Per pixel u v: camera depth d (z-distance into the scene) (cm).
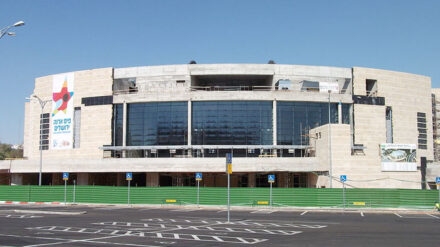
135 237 1980
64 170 6156
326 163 5319
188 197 4553
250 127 6194
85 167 6066
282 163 5600
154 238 1944
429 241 1872
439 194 3978
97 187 4881
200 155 6166
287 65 6531
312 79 6594
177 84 6562
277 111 6241
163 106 6359
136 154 6469
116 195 4794
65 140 6812
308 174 5997
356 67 6625
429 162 6906
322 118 6350
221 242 1814
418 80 7075
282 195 4316
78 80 6875
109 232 2183
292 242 1819
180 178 6306
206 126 6216
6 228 2366
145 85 6644
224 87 6694
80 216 3250
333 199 4228
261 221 2858
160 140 6278
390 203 4172
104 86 6675
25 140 8012
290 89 6425
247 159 5619
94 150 6556
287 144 6172
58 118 6931
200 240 1877
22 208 4212
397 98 6794
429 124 7081
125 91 6900
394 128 6700
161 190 4641
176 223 2692
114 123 6550
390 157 5566
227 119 6209
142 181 6812
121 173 6706
